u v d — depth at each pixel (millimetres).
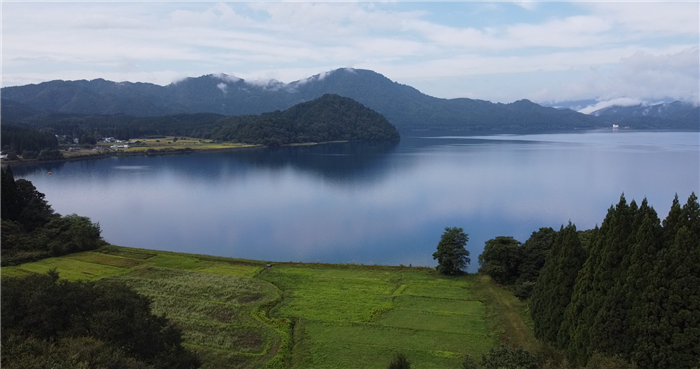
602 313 32656
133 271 66750
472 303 54781
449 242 65688
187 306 52719
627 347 31297
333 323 48375
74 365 24438
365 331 46562
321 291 58750
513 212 111188
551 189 141250
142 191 147125
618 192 133375
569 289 39281
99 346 26781
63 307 30797
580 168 190750
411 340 44625
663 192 130750
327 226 101062
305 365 39719
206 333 45625
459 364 39812
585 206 116125
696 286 29656
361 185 155125
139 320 31516
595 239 39219
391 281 63281
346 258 79312
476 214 110125
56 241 75438
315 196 136750
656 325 30219
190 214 114250
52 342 28703
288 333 45844
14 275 63562
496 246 60562
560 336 37719
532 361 32750
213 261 72875
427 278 64500
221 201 130625
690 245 30625
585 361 33531
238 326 47125
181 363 32438
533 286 53094
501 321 48344
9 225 76688
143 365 27266
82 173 188875
